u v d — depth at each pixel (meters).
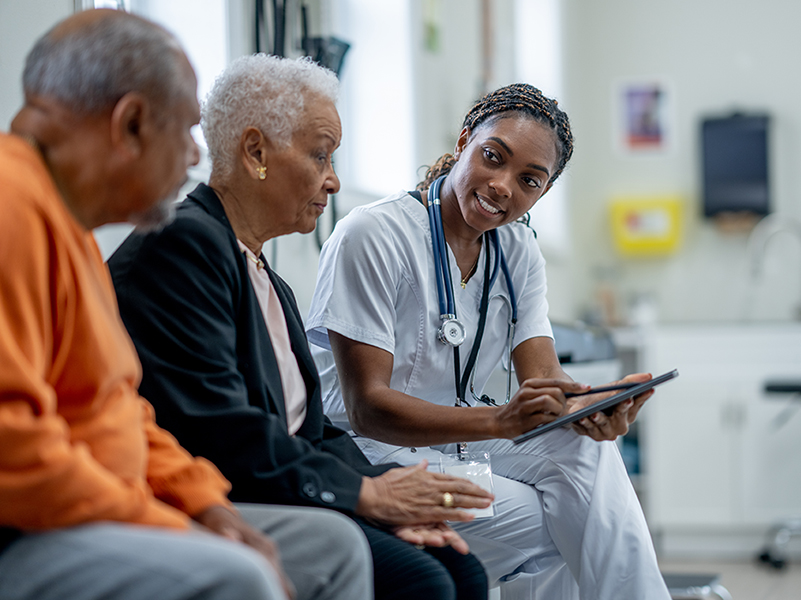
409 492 1.29
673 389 3.99
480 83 4.09
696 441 3.97
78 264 0.88
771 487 3.90
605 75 5.29
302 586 1.05
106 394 0.94
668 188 5.19
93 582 0.79
